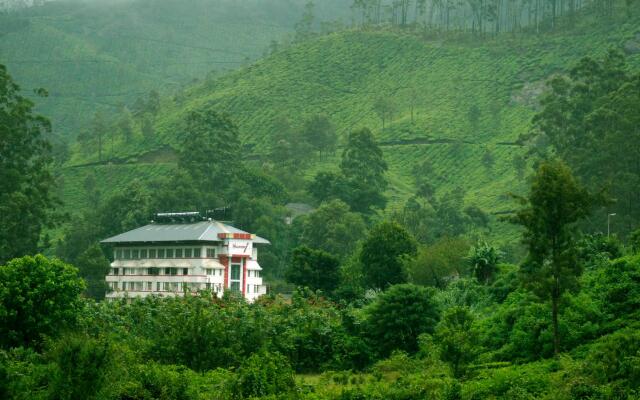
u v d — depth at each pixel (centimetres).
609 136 14350
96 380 4675
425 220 19562
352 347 7844
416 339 7925
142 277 13088
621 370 5091
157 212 19125
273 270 17800
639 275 7162
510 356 6831
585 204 6400
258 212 19288
